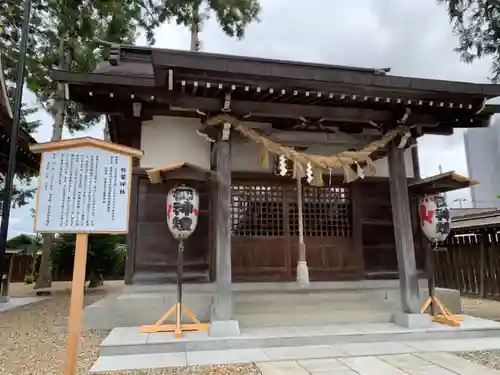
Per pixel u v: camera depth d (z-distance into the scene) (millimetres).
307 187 6602
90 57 11367
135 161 5992
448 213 5391
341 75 4645
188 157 6141
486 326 4961
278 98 4973
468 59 9055
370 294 5867
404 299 5211
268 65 4449
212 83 4488
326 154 6258
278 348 4309
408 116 5379
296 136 5859
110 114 5602
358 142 5961
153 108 5844
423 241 6781
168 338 4316
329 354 4055
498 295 8664
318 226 6520
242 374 3408
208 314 5355
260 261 6203
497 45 8492
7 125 6633
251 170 6320
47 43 11391
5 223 4887
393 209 5520
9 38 10695
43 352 4293
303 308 5438
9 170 5008
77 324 2850
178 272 4750
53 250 12133
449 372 3428
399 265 5352
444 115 5613
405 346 4398
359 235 6559
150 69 6664
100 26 11633
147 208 5848
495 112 5695
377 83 4754
